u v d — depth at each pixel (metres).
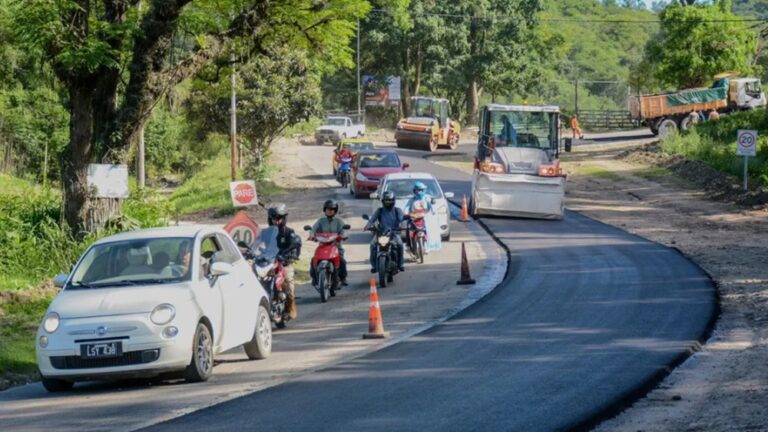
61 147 60.72
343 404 13.09
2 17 30.64
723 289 23.44
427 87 119.25
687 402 12.99
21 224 29.31
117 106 32.34
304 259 34.06
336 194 55.69
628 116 119.44
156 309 14.81
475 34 119.06
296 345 18.95
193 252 16.17
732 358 15.87
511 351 16.66
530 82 121.44
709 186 54.28
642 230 38.88
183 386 15.10
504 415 12.20
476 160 43.41
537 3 121.75
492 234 37.00
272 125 61.62
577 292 23.41
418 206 31.89
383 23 113.12
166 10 28.08
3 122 60.06
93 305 14.93
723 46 98.19
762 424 11.66
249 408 13.05
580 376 14.48
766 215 43.56
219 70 33.12
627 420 12.09
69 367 14.58
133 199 34.00
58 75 28.38
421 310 22.58
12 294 24.53
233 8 30.91
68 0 26.34
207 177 68.31
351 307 23.75
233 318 16.47
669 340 17.30
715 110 85.81
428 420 12.05
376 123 122.00
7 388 16.53
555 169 41.66
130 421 12.72
